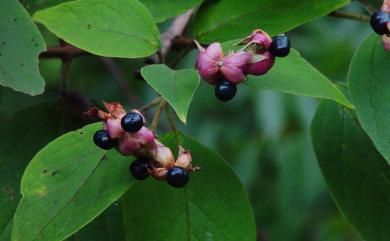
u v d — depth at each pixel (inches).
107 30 16.5
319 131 17.6
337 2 17.1
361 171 17.4
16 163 17.8
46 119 18.3
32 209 15.6
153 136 15.4
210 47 15.4
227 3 17.7
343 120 17.6
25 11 16.0
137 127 15.3
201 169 16.9
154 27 16.6
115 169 15.9
